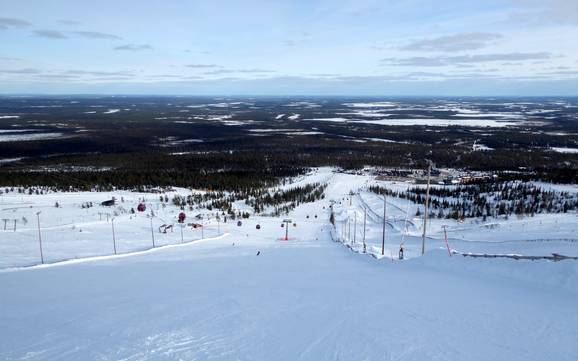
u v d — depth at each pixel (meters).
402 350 12.31
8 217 82.81
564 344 12.62
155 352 12.71
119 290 24.39
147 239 68.56
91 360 12.28
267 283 24.50
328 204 117.38
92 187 125.69
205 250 55.09
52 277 33.03
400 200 113.12
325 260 40.09
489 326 14.25
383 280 23.61
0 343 13.92
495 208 90.94
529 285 20.73
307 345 12.96
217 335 14.08
